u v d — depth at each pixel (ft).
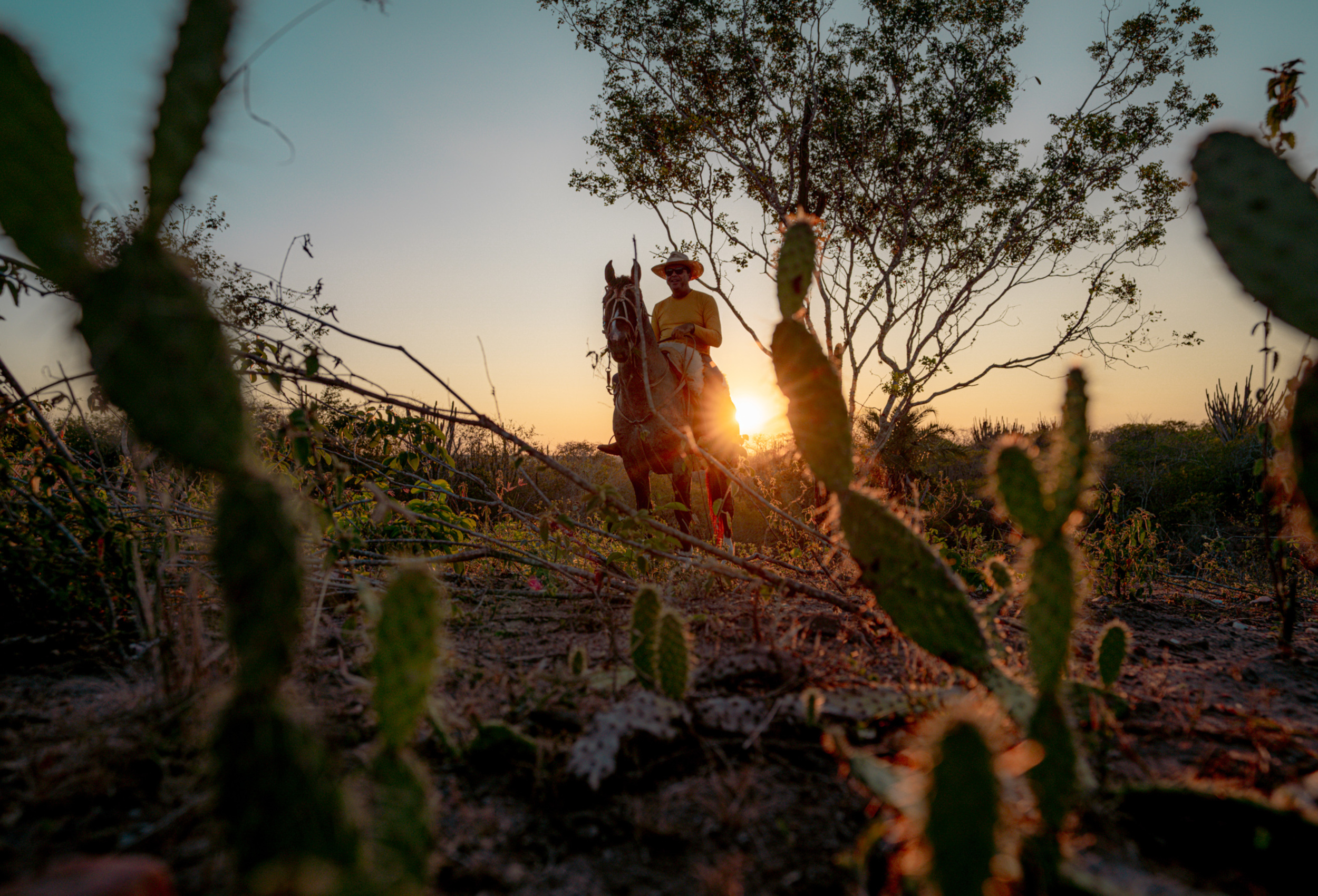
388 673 3.76
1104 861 4.55
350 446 12.73
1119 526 17.51
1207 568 20.31
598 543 15.65
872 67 34.37
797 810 5.51
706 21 34.37
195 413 3.32
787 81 34.76
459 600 12.30
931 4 32.81
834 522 6.36
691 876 4.78
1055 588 4.63
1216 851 4.64
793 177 33.78
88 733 5.96
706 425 19.43
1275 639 12.16
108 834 4.84
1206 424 58.59
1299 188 5.31
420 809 3.69
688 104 35.24
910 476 35.06
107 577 8.94
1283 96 8.88
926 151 34.47
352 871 2.79
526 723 6.91
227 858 4.55
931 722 6.16
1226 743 6.89
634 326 18.37
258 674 3.04
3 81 3.60
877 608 10.62
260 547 3.16
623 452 19.83
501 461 19.85
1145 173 32.81
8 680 7.60
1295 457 4.49
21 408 9.05
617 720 6.29
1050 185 33.91
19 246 3.64
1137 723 7.23
